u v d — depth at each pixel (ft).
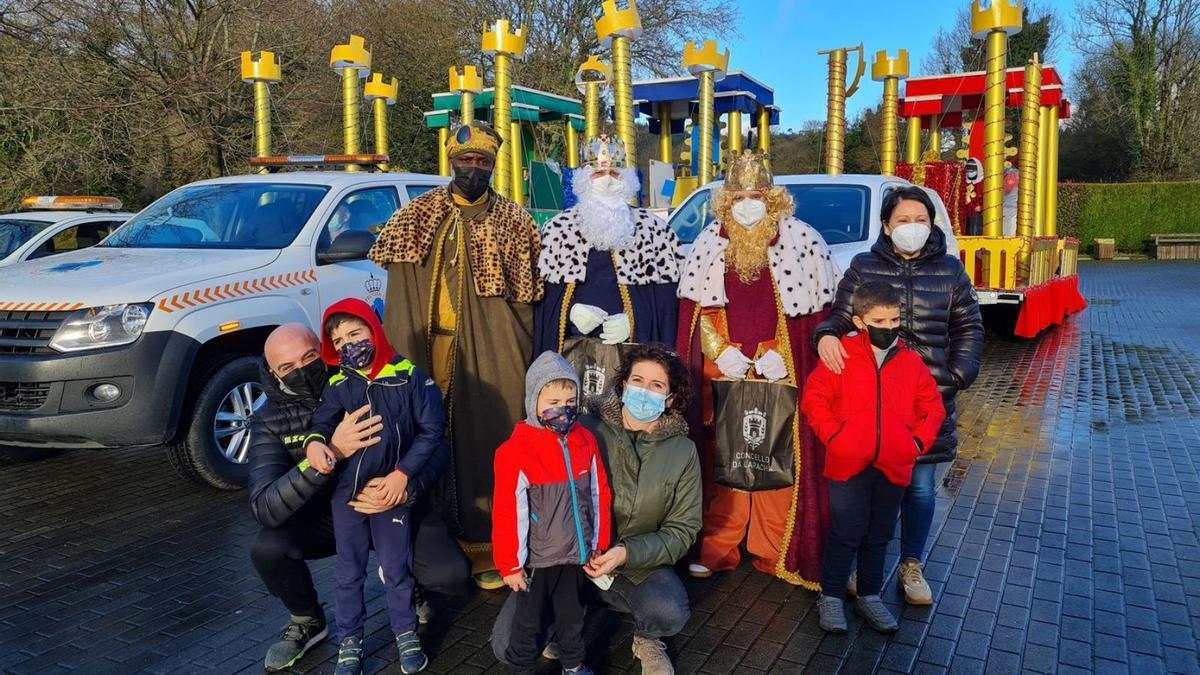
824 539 12.68
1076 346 37.81
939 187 38.52
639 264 13.06
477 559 13.16
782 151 103.60
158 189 56.54
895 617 12.37
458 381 12.73
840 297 12.44
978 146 47.55
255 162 25.23
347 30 72.54
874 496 11.69
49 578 14.05
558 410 9.95
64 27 47.96
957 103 48.01
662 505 10.78
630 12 28.96
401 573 10.85
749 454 12.79
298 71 59.72
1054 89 46.44
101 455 21.22
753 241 12.57
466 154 12.29
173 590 13.56
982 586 13.35
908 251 12.23
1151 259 95.86
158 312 16.60
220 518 16.80
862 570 12.09
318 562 14.64
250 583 13.82
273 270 18.75
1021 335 36.29
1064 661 11.15
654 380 10.73
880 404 11.20
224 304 17.58
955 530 15.70
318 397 11.06
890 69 39.37
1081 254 103.40
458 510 12.94
